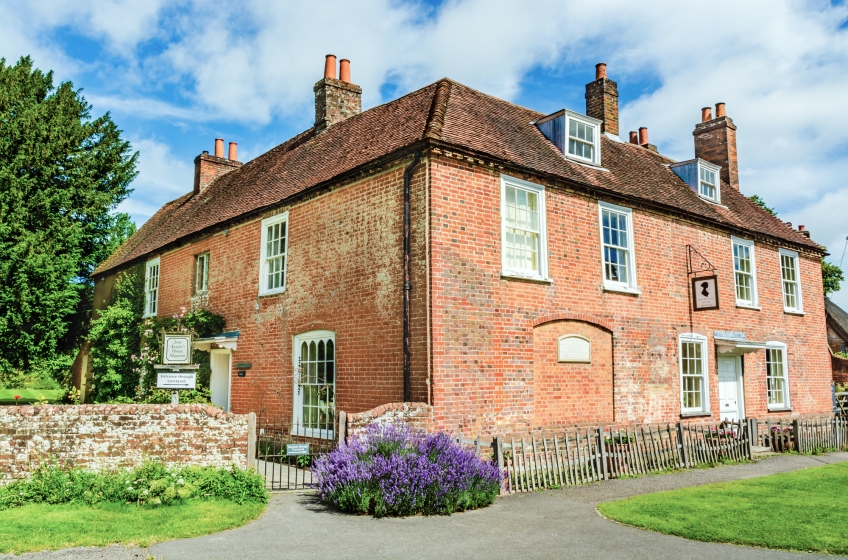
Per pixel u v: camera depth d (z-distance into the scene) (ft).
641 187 53.31
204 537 23.79
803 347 67.05
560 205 45.06
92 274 86.28
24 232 79.20
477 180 39.88
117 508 27.22
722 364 57.62
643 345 49.21
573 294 44.68
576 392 43.86
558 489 34.42
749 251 62.59
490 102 51.49
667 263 52.75
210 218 59.72
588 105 67.56
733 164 74.69
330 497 29.45
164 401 47.50
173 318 54.65
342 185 43.96
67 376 88.33
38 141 82.58
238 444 32.55
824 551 22.45
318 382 44.21
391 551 22.20
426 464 28.86
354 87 61.82
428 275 36.50
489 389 38.50
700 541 23.89
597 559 21.48
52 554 21.34
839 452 52.29
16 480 29.35
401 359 37.52
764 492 33.30
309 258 46.14
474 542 23.50
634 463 39.58
